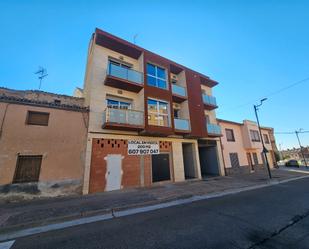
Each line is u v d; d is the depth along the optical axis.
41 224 5.15
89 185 9.58
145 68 13.15
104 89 11.74
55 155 9.23
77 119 10.34
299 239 3.82
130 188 10.64
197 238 3.95
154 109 13.02
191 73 16.64
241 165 19.47
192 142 15.45
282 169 24.02
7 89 10.93
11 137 8.51
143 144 12.31
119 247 3.68
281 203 6.87
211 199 7.86
